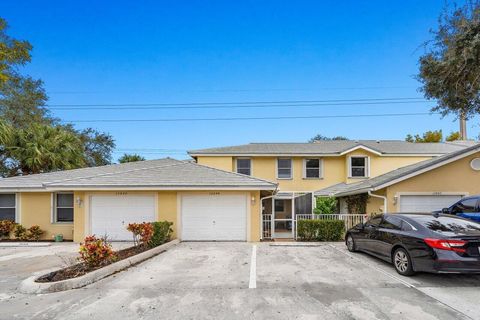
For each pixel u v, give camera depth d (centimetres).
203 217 1437
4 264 984
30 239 1500
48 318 533
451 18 1034
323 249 1195
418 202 1425
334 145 2408
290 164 2223
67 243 1412
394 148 2312
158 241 1226
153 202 1442
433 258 693
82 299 623
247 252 1128
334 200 1842
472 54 942
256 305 582
